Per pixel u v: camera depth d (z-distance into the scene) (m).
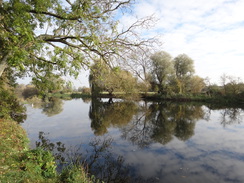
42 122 13.07
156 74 35.84
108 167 5.90
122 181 5.00
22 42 3.31
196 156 7.10
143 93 34.22
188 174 5.56
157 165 6.20
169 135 10.40
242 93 28.11
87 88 55.88
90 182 4.42
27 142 6.84
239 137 9.96
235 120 15.04
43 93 5.21
